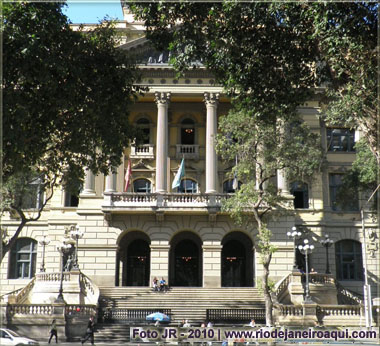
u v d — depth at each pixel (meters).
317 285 36.41
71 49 20.27
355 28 16.58
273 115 21.09
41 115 21.31
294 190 44.47
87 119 21.94
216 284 39.81
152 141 44.34
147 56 42.41
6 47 18.42
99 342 27.55
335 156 44.81
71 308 30.59
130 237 43.16
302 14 17.22
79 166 24.06
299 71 19.72
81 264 40.09
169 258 42.94
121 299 35.69
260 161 33.59
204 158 44.16
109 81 21.27
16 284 42.22
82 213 40.91
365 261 37.59
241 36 18.48
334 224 43.44
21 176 27.20
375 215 38.97
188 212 40.19
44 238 38.88
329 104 27.59
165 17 18.30
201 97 43.34
